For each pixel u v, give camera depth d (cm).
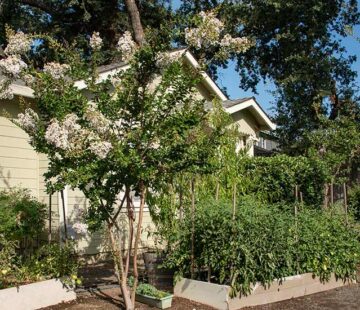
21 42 551
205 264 652
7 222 670
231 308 611
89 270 865
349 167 1263
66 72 573
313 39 2139
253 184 1009
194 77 579
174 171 594
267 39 2344
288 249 691
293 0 2053
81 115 548
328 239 761
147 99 570
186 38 573
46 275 643
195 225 677
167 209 730
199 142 607
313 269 724
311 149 1115
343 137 1170
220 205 697
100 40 605
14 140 886
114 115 564
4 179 863
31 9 2442
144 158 568
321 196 1098
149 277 711
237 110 1324
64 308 609
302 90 1992
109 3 2311
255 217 663
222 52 594
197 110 591
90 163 543
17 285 592
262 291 648
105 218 591
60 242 855
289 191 1077
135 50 582
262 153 2089
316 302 665
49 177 562
